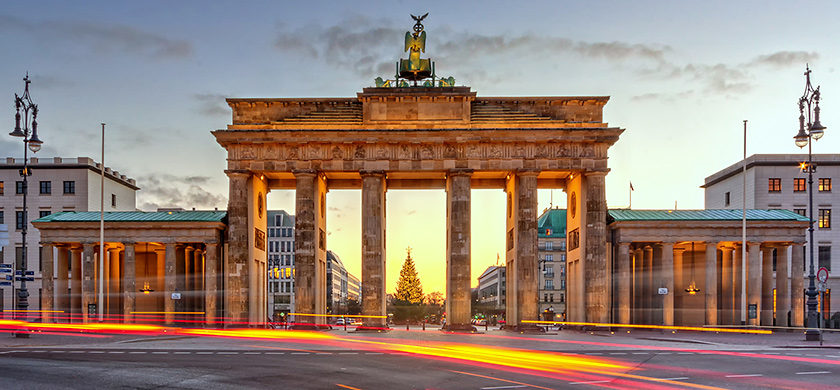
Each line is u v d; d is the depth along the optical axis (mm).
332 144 87188
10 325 81938
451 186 86625
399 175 92625
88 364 37062
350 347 53344
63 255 91125
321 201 91438
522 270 85625
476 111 88250
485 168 86500
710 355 47781
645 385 30969
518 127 86812
